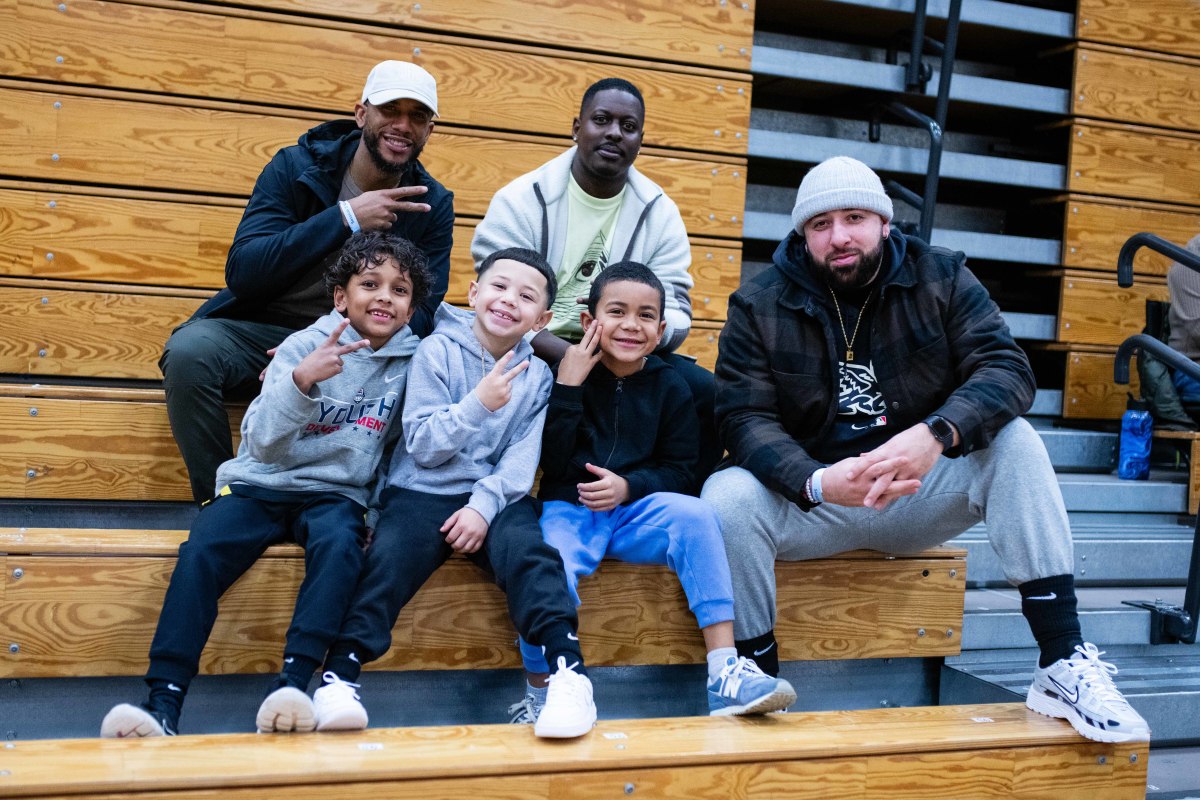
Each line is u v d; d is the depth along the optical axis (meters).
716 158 3.45
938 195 4.20
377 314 2.00
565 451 2.10
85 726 1.91
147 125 2.92
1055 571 2.01
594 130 2.52
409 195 2.28
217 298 2.42
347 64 3.07
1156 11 4.01
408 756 1.59
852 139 4.03
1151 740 2.46
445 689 2.08
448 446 1.94
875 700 2.38
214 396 2.24
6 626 1.83
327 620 1.77
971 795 1.85
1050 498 2.02
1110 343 4.00
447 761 1.58
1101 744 1.94
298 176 2.40
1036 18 3.89
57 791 1.41
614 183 2.59
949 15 3.63
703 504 2.03
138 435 2.38
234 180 2.99
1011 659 2.51
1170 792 2.19
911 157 3.86
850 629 2.26
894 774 1.79
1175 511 3.45
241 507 1.90
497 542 1.92
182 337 2.24
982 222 4.27
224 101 2.98
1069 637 1.99
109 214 2.88
